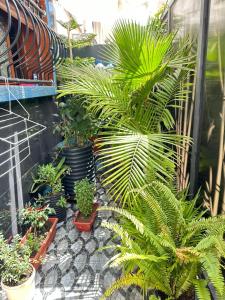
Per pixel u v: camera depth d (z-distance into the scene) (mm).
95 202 2451
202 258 968
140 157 1309
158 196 1361
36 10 2648
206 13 1431
